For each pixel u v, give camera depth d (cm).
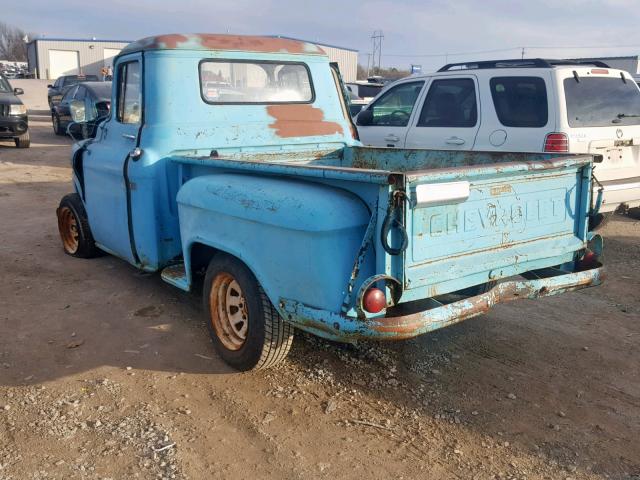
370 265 308
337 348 435
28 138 1677
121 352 434
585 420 351
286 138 522
